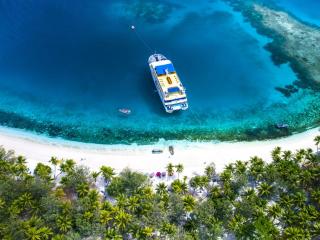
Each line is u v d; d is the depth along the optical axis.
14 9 120.19
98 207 66.38
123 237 65.00
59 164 77.12
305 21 120.56
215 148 83.19
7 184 67.88
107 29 114.31
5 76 99.06
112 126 87.94
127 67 101.94
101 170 73.56
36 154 80.94
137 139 85.12
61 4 122.81
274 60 106.00
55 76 99.31
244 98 95.38
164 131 86.88
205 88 97.56
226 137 85.88
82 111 91.38
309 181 70.88
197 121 89.38
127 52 106.56
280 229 65.44
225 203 66.38
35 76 99.19
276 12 123.81
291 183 70.31
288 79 100.69
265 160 79.81
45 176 71.62
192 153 81.88
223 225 65.75
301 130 87.69
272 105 93.81
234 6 125.94
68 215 64.19
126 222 63.38
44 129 87.38
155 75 92.44
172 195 67.44
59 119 89.62
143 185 71.44
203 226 64.69
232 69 103.00
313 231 62.94
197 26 116.81
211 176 74.62
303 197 66.88
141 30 114.38
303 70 103.31
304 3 127.94
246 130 87.62
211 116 90.62
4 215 64.44
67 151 82.06
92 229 62.66
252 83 99.25
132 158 80.62
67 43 108.88
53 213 64.31
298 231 61.78
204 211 65.12
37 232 60.94
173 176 76.25
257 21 119.69
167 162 79.69
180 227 65.31
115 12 120.81
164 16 120.19
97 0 125.25
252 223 63.97
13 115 90.38
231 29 116.25
